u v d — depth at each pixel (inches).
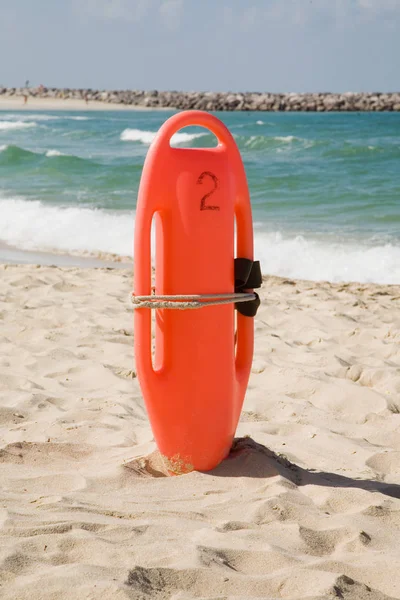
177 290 139.6
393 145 1114.1
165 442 144.1
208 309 139.6
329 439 165.3
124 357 226.2
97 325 264.7
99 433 164.2
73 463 147.8
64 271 377.1
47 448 152.6
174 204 138.2
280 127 1801.2
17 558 104.4
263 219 560.1
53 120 2377.0
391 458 156.5
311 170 854.5
